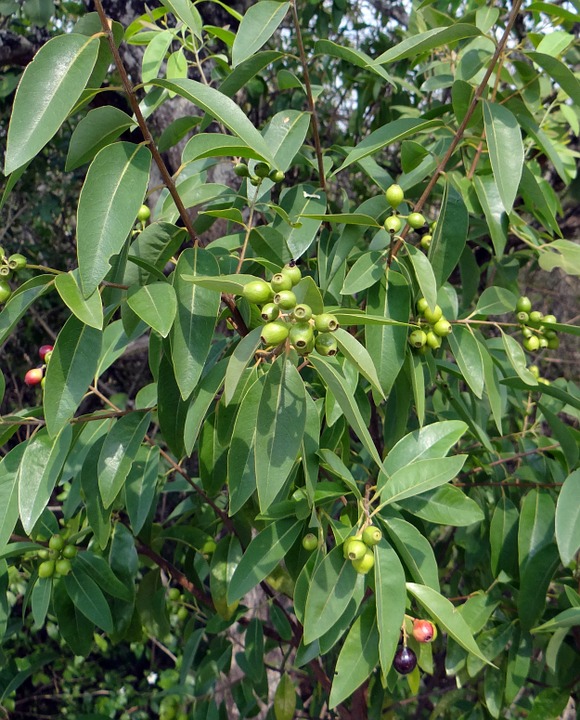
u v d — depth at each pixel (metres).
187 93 0.24
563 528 0.32
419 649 0.36
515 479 0.45
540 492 0.40
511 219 0.44
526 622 0.38
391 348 0.33
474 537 0.50
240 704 0.55
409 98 0.74
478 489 0.50
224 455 0.35
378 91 0.73
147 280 0.30
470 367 0.36
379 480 0.32
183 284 0.28
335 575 0.29
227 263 0.36
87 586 0.40
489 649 0.41
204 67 0.63
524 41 0.41
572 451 0.39
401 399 0.37
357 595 0.29
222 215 0.31
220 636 0.58
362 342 0.38
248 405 0.29
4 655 0.52
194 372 0.27
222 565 0.45
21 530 0.42
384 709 0.57
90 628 0.42
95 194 0.23
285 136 0.36
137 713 1.04
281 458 0.26
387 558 0.29
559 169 0.40
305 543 0.32
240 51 0.33
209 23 0.67
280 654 0.71
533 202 0.40
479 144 0.42
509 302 0.40
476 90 0.34
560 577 0.45
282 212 0.32
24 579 0.86
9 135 0.21
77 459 0.44
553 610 0.44
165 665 1.17
